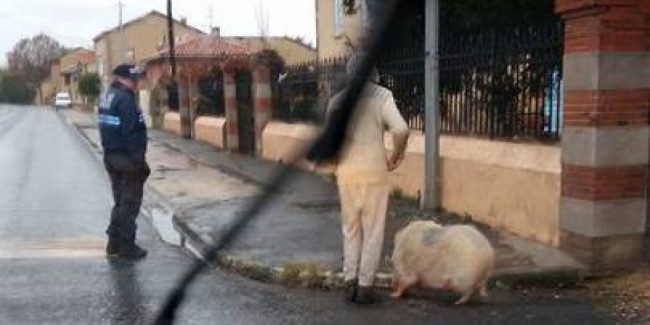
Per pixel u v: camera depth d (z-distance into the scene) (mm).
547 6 9688
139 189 8133
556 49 7930
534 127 8484
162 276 7238
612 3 6883
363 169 6004
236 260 7422
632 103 7090
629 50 7031
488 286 6598
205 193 12617
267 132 17250
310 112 4988
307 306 6238
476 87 9523
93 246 8688
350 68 3332
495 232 8430
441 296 6410
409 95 11047
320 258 7469
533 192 7980
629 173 7121
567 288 6730
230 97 20172
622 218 7117
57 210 11305
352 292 6270
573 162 7266
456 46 9828
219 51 37781
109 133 8008
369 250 6152
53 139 28609
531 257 7262
